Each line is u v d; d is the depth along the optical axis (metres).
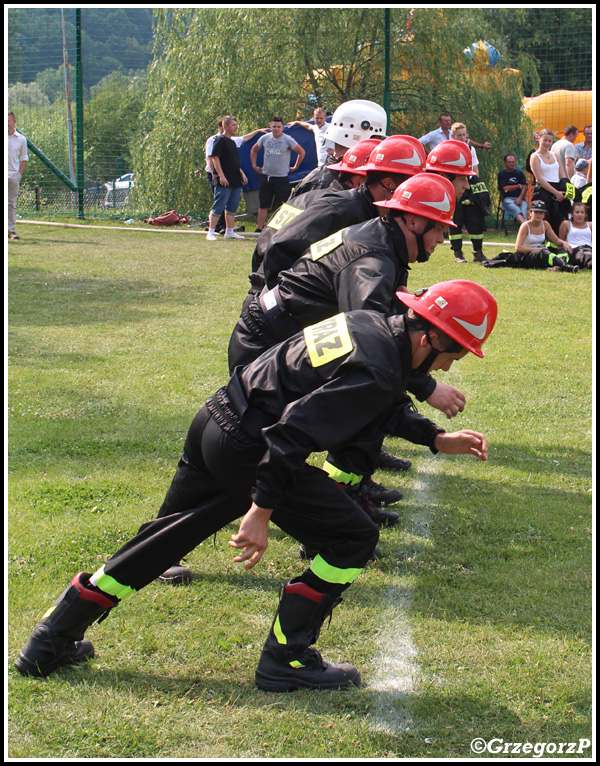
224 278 11.16
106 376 6.62
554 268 12.17
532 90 21.39
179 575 3.64
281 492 2.66
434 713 2.78
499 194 17.95
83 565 3.71
